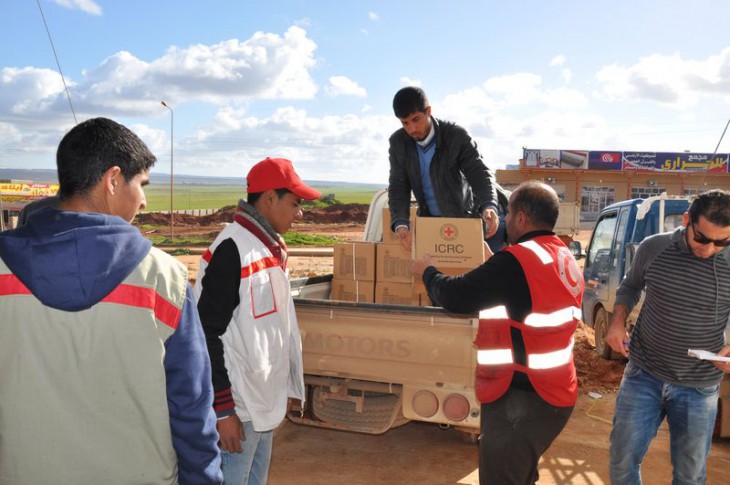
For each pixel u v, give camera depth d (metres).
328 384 4.19
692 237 2.91
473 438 4.92
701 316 2.97
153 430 1.61
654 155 47.38
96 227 1.54
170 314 1.65
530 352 2.68
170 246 35.41
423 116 4.63
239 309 2.65
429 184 5.03
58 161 1.68
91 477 1.54
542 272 2.67
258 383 2.67
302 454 4.72
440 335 3.81
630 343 3.32
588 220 47.59
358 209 71.25
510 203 2.97
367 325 3.95
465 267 4.31
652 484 4.36
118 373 1.56
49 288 1.47
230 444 2.50
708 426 3.06
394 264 4.87
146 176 1.80
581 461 4.75
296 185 2.81
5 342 1.51
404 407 3.95
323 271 20.53
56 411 1.52
